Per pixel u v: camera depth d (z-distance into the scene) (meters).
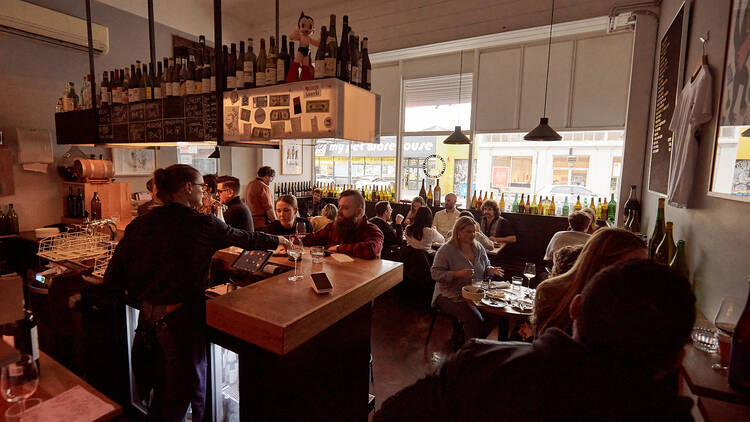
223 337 1.68
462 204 5.76
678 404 0.58
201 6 5.29
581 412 0.60
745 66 1.27
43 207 3.93
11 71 3.63
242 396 1.60
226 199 3.25
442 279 2.81
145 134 2.62
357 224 2.55
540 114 4.55
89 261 2.47
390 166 6.10
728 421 1.04
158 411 1.78
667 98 2.63
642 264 0.67
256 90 2.10
